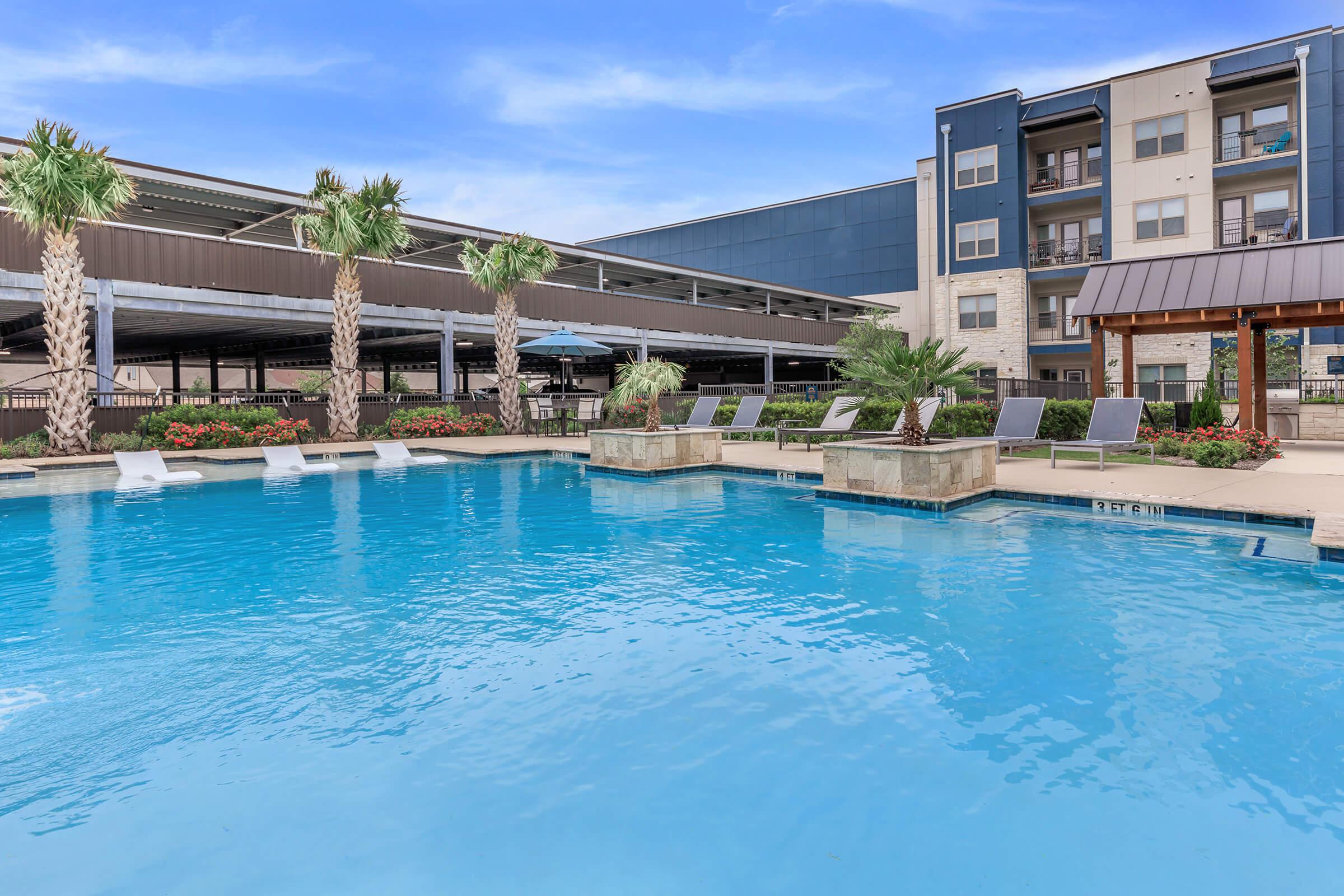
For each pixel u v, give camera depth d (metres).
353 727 3.19
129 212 22.14
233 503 9.62
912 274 40.44
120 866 2.26
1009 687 3.56
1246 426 13.32
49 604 5.02
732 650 4.11
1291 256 13.37
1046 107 31.50
